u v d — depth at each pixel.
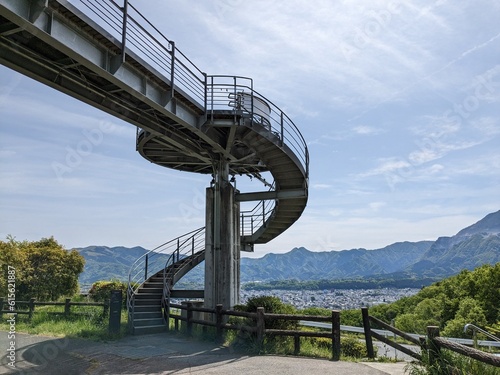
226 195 17.09
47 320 15.23
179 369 7.95
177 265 18.80
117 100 12.01
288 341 10.23
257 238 22.41
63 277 31.80
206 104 14.27
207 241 17.05
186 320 12.92
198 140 16.11
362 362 8.43
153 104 11.88
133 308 13.69
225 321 14.06
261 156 15.98
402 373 7.23
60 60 10.11
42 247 32.50
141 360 8.94
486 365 5.55
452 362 5.92
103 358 9.20
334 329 8.92
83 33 9.54
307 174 17.95
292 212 20.20
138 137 17.25
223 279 16.34
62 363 8.73
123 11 10.30
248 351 9.64
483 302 31.36
